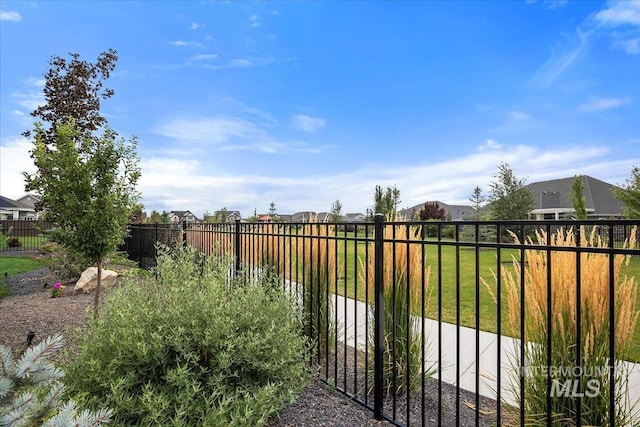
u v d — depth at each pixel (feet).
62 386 4.03
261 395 6.79
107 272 24.06
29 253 53.06
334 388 9.80
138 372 7.06
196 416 6.60
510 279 7.54
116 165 17.17
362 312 17.30
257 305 8.80
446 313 17.90
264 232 14.84
